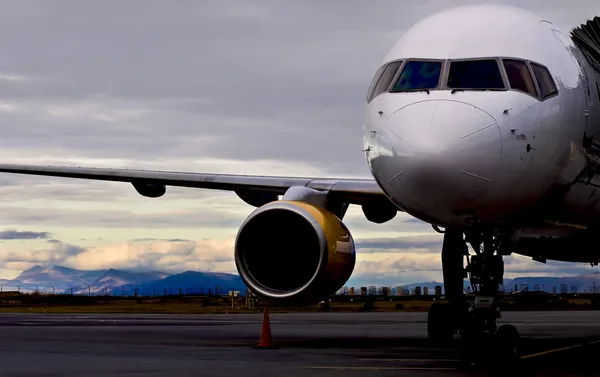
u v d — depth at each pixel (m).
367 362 15.85
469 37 15.12
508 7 16.30
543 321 33.84
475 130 13.50
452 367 14.88
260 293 17.50
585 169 15.47
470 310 15.43
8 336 23.36
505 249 16.72
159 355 17.41
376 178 14.82
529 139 13.91
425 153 13.31
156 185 22.33
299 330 26.27
